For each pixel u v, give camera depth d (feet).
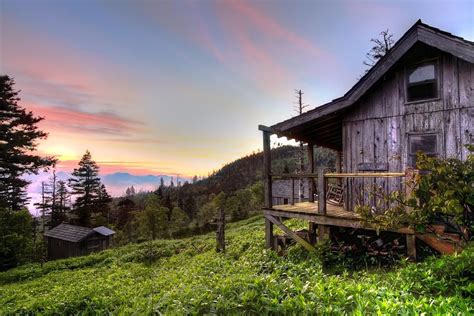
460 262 18.83
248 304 17.69
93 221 164.55
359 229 31.86
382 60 30.50
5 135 88.69
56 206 184.65
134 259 59.06
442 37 26.84
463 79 28.30
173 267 43.96
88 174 199.72
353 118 35.14
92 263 63.98
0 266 70.13
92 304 23.49
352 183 34.71
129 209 212.43
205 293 19.81
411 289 18.45
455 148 28.30
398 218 21.45
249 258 34.35
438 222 26.50
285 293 18.71
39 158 93.15
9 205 93.45
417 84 31.01
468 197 18.42
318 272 23.21
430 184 20.07
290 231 34.12
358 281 21.83
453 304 15.42
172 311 18.86
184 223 171.01
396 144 31.91
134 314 20.11
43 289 41.47
